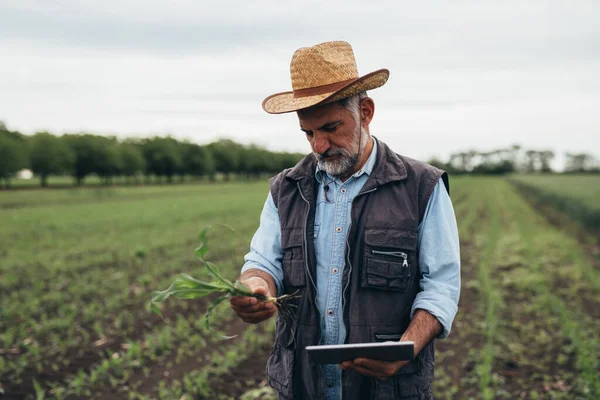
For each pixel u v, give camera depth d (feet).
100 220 67.31
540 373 18.02
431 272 6.82
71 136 251.60
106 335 21.89
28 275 33.22
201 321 22.50
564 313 23.39
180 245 46.39
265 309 6.43
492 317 22.48
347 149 6.86
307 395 7.17
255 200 117.70
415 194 7.02
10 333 21.06
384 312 6.82
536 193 130.11
